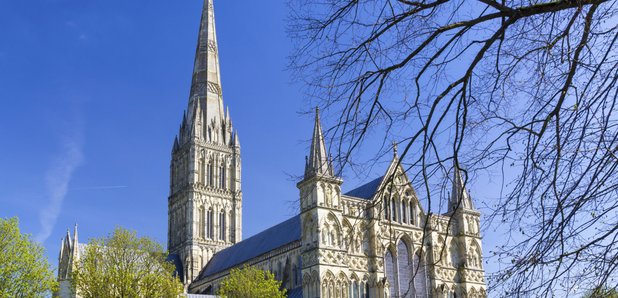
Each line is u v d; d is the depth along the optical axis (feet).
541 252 41.11
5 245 236.43
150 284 276.82
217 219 542.16
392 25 48.62
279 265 382.01
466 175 46.78
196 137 558.97
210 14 638.53
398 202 339.36
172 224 554.46
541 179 41.86
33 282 241.76
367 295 315.37
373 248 321.73
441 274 342.03
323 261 302.86
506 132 44.62
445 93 47.19
